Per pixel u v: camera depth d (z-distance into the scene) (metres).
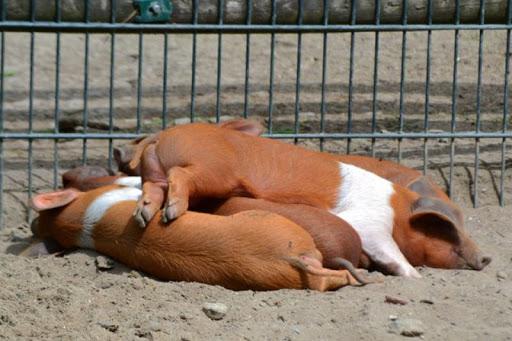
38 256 9.86
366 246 9.65
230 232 8.69
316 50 16.20
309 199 9.86
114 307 8.34
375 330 7.77
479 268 9.73
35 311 8.19
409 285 8.82
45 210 9.91
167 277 8.92
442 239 9.86
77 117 14.78
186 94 15.28
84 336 7.74
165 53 11.69
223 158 9.59
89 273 9.28
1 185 11.50
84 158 11.66
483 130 13.52
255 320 8.05
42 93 15.81
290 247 8.55
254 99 14.87
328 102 14.55
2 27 11.45
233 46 16.77
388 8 11.76
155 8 11.51
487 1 11.94
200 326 7.95
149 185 9.36
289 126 13.95
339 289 8.80
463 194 11.97
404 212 9.95
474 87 14.59
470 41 15.88
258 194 9.77
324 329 7.85
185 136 9.62
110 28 11.54
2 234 10.97
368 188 9.98
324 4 11.66
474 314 8.17
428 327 7.90
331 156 10.87
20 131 14.43
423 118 13.89
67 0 11.50
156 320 8.01
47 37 18.03
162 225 8.97
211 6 11.62
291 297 8.41
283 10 11.67
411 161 12.66
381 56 15.76
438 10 11.82
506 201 11.87
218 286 8.66
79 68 16.67
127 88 15.73
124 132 14.24
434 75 15.01
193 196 9.45
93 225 9.48
